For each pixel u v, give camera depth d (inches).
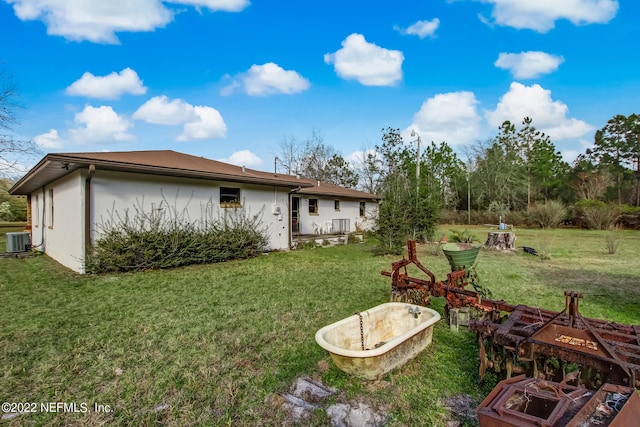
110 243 315.3
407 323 154.5
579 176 1168.2
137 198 346.6
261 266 361.1
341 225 722.2
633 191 1075.9
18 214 874.1
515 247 525.0
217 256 383.9
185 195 386.6
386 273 205.0
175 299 227.5
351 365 114.0
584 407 64.7
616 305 213.5
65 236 364.5
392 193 544.4
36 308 207.5
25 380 120.6
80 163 292.5
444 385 114.7
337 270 336.8
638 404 68.3
